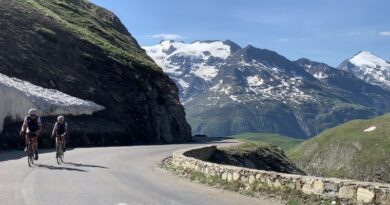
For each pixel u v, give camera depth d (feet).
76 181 57.21
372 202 44.16
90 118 168.04
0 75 137.18
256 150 195.93
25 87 143.43
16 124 119.75
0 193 45.65
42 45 189.88
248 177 58.18
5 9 202.39
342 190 46.96
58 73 181.16
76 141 142.72
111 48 230.68
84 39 217.56
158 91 226.17
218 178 63.93
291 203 49.34
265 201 51.52
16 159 80.12
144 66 228.43
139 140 189.37
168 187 58.75
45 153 97.96
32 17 212.02
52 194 46.75
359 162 604.08
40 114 135.13
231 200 51.37
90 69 200.23
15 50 172.04
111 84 200.85
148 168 83.41
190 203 47.44
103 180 60.08
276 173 54.60
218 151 165.68
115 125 177.06
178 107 239.50
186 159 79.30
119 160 94.79
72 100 164.35
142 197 48.83
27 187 49.96
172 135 220.84
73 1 366.22
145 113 203.51
